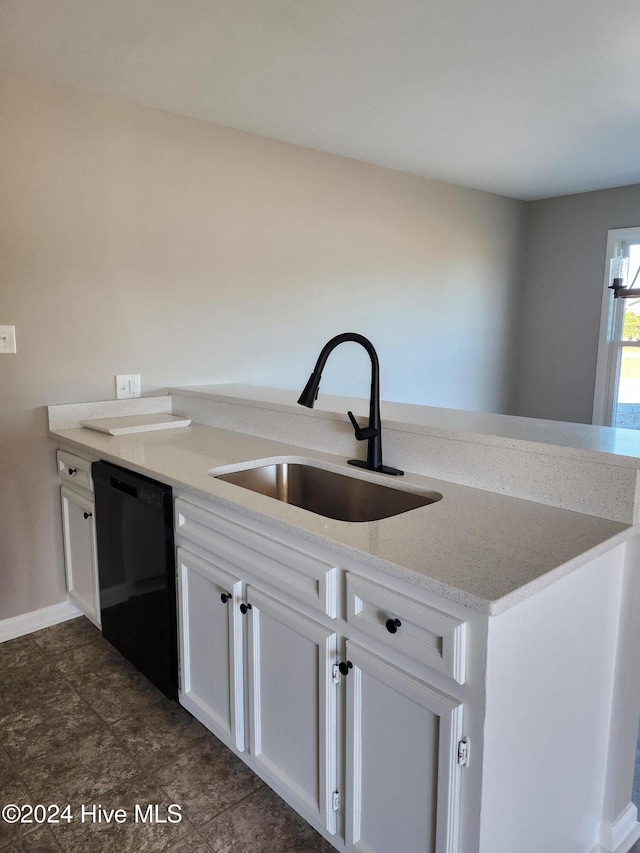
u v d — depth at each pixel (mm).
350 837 1354
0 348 2375
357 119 2803
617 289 4246
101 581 2305
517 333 4816
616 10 1830
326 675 1354
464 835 1112
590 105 2615
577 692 1329
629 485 1364
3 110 2271
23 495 2525
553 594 1184
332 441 2115
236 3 1790
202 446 2248
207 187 2873
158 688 2059
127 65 2229
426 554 1195
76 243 2512
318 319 3426
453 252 4160
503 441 1592
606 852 1506
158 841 1551
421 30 1957
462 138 3074
